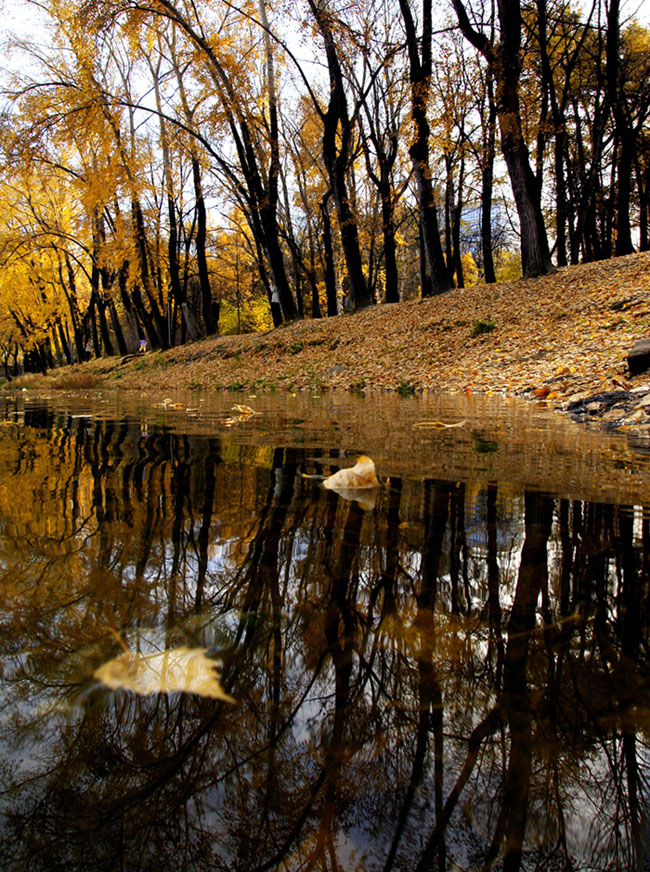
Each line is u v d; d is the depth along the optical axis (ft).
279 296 62.90
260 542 4.68
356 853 1.69
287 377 39.19
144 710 2.32
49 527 5.12
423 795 1.91
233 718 2.30
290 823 1.80
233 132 55.62
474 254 130.11
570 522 5.24
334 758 2.09
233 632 3.00
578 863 1.68
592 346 24.03
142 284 78.38
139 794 1.93
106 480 7.53
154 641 2.87
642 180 71.15
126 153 64.80
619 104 50.70
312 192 85.51
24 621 3.05
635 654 2.86
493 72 43.11
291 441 11.31
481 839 1.76
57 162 72.79
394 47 47.24
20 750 2.09
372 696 2.45
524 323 33.47
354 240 57.00
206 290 74.02
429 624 3.16
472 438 11.00
